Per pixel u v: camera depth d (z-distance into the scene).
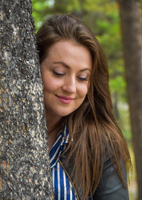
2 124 1.11
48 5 5.36
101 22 6.39
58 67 1.35
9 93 1.12
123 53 4.29
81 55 1.37
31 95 1.20
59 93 1.38
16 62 1.14
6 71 1.11
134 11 4.11
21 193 1.14
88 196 1.53
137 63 4.19
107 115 1.69
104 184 1.53
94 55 1.44
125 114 12.66
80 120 1.60
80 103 1.47
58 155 1.53
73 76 1.37
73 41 1.36
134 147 4.48
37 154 1.22
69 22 1.42
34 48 1.25
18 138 1.15
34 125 1.21
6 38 1.10
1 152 1.11
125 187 1.58
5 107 1.11
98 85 1.62
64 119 1.59
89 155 1.55
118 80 6.02
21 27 1.16
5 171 1.11
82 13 7.01
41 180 1.23
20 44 1.15
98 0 6.45
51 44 1.36
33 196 1.19
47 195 1.27
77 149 1.52
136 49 4.17
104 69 1.61
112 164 1.54
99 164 1.53
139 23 4.17
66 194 1.46
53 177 1.48
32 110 1.20
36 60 1.26
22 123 1.16
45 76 1.37
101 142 1.54
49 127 1.62
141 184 4.52
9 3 1.11
